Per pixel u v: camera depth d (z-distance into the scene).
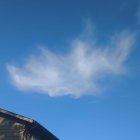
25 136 19.00
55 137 21.78
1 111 19.75
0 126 19.44
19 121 19.45
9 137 18.97
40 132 20.34
